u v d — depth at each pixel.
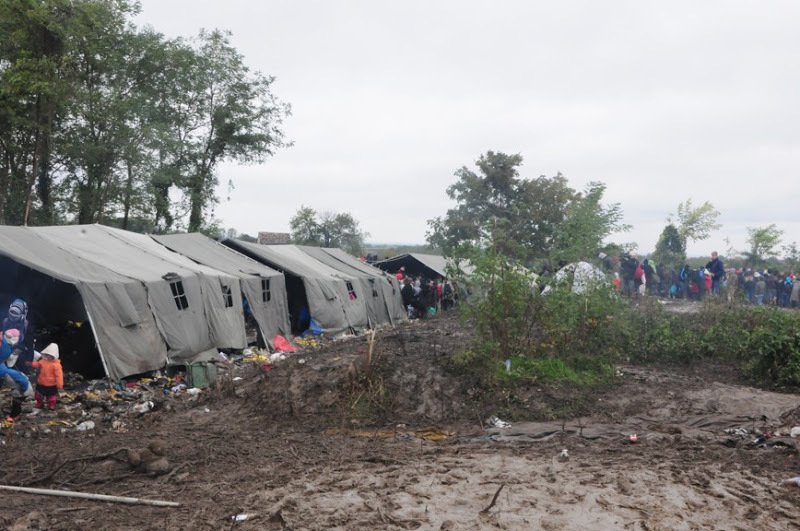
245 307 20.73
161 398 11.97
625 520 5.84
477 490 6.69
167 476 7.26
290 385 11.34
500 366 11.54
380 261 38.22
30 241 13.51
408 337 15.78
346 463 7.90
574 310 12.56
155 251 17.62
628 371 13.01
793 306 28.62
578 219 13.38
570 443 8.86
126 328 13.24
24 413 10.30
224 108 36.06
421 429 9.90
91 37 28.22
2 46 24.59
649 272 31.22
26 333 12.41
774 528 5.71
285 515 5.86
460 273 12.44
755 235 40.94
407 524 5.70
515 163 47.12
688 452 8.33
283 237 31.33
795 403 10.68
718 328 15.77
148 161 29.94
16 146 27.03
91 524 5.69
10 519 5.69
